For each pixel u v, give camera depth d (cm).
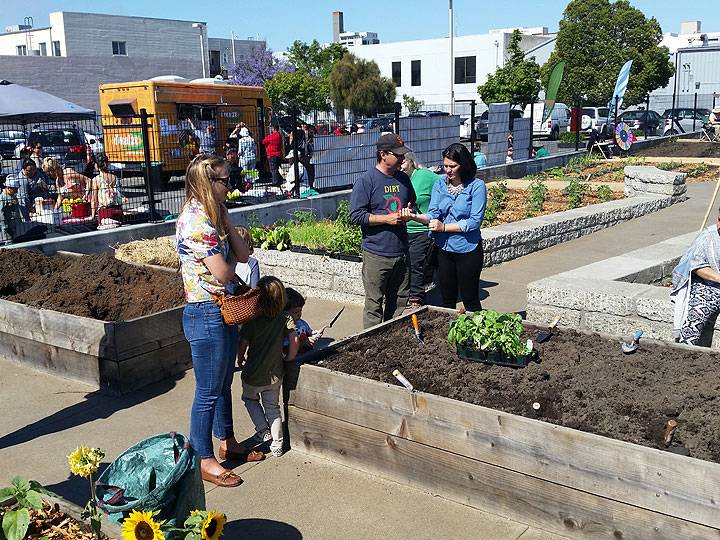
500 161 2083
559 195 1636
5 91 1308
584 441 368
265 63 5075
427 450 433
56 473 484
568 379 463
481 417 405
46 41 5072
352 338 553
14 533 342
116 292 713
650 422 397
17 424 566
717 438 376
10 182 1213
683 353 495
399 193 608
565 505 382
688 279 529
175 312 655
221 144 2161
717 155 2438
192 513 327
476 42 5259
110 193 1222
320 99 4466
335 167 1473
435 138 1739
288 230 1041
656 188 1561
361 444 465
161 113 2077
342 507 430
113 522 360
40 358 678
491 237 1038
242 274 583
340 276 884
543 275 998
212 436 510
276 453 495
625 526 362
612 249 1153
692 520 340
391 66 5716
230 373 475
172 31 5403
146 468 362
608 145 2473
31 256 837
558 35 4475
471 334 493
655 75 4294
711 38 6988
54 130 1833
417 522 410
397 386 445
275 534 405
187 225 429
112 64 4209
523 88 4028
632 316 661
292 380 491
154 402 603
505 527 400
